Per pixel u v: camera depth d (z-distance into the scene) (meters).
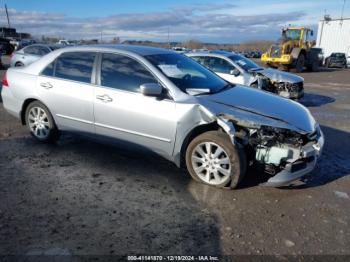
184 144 3.84
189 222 3.09
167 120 3.78
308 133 3.59
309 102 10.41
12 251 2.61
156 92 3.72
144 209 3.29
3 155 4.59
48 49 13.28
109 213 3.20
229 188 3.72
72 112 4.54
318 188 3.89
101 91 4.22
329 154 5.12
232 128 3.48
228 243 2.80
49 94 4.70
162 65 4.13
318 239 2.89
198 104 3.68
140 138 4.05
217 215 3.22
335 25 37.72
